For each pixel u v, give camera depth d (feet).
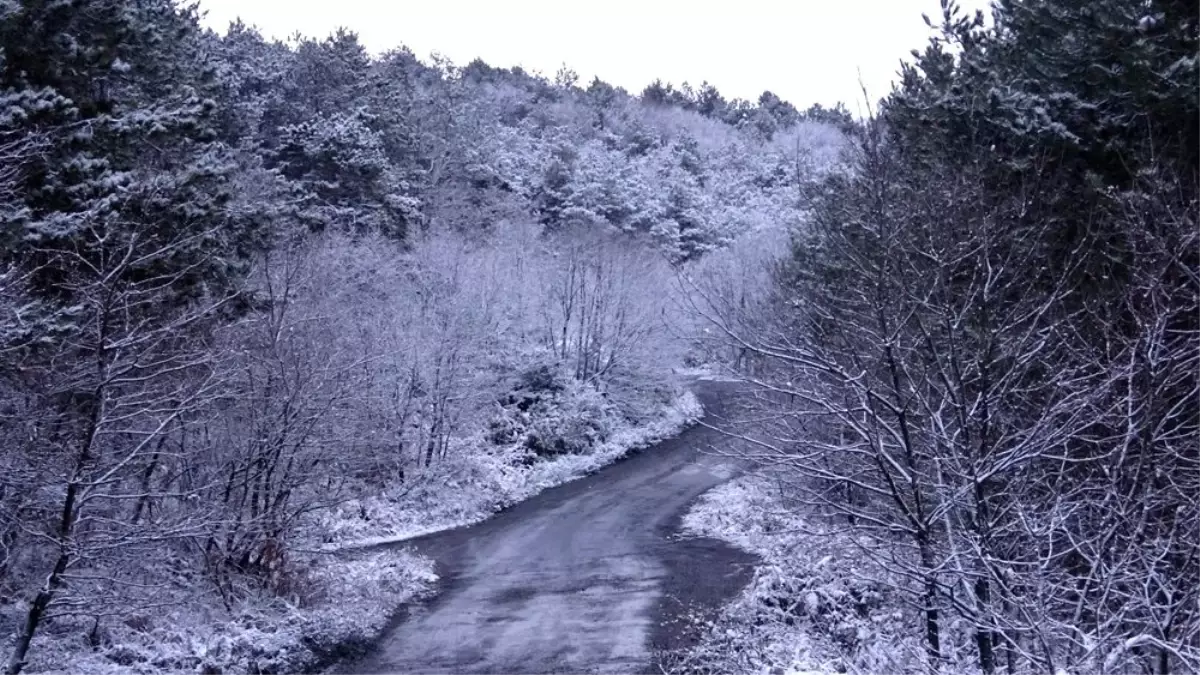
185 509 48.52
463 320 114.73
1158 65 41.75
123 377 37.93
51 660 40.57
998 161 44.37
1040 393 34.35
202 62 86.38
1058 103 45.83
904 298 31.45
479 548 83.25
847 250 39.50
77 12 51.62
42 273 47.37
